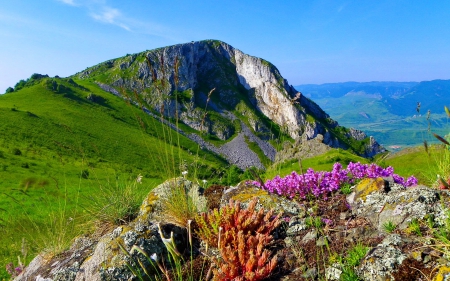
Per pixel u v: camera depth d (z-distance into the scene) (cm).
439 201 520
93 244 670
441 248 410
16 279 694
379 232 512
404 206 529
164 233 601
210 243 584
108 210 806
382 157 824
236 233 570
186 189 833
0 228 958
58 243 735
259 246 505
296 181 756
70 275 580
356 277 421
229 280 480
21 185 605
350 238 516
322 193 741
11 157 7450
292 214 654
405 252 429
